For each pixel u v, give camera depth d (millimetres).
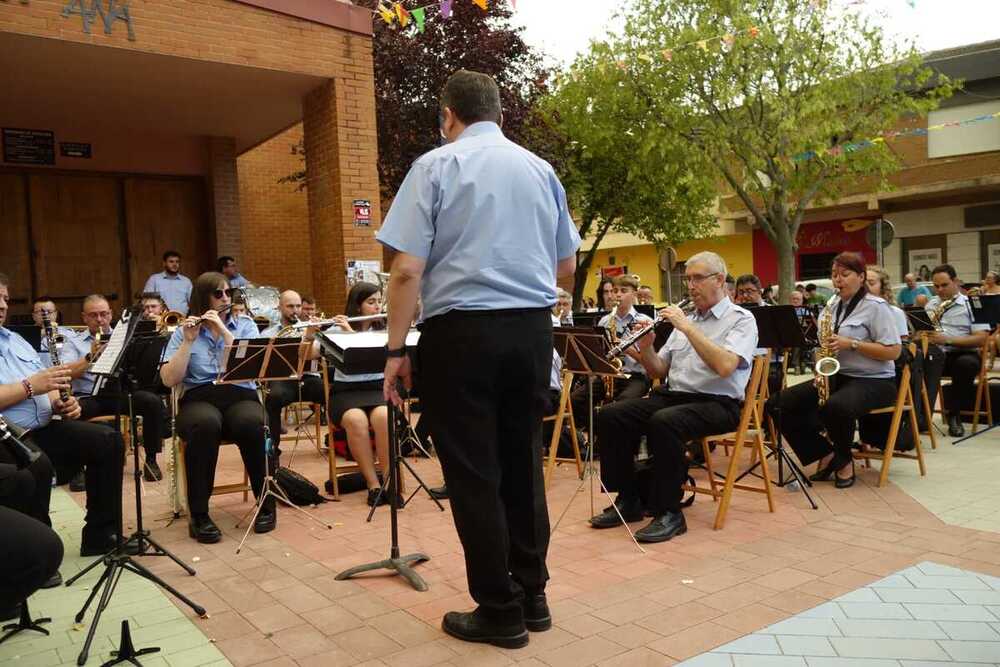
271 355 4602
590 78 15875
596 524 4758
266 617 3502
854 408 5500
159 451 6688
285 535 4789
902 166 19797
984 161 19344
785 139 14438
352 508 5406
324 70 9742
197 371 5113
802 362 13633
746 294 7684
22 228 11852
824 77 14094
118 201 12625
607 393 6809
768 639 3113
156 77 9578
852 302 5816
